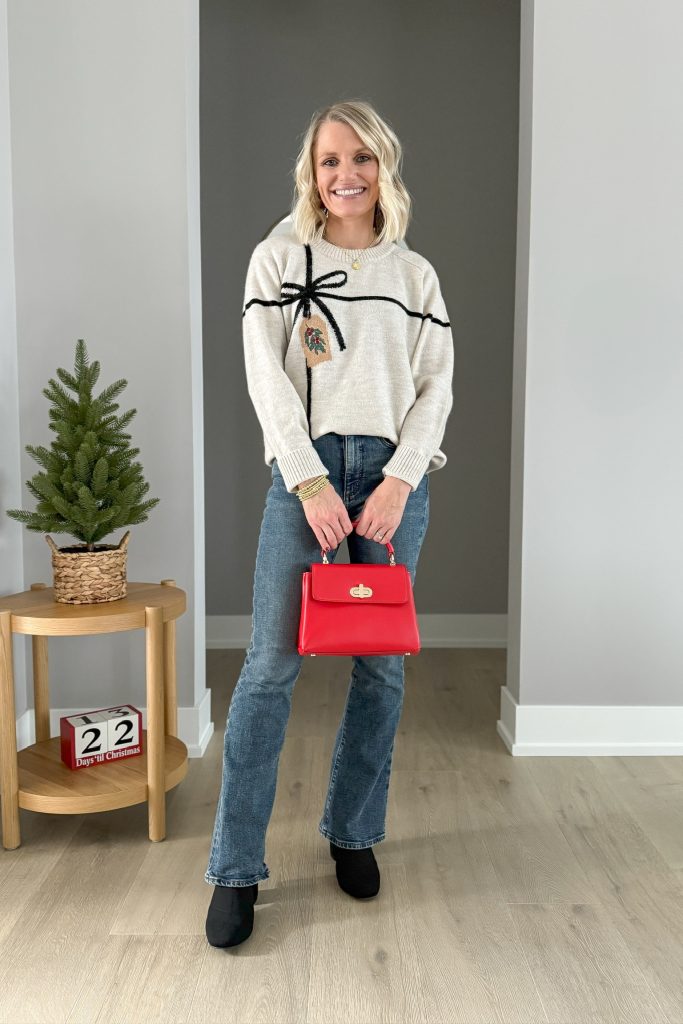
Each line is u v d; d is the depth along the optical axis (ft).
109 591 6.73
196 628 8.57
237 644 13.33
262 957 5.03
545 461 8.52
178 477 8.43
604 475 8.55
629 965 4.97
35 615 6.28
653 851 6.45
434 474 13.38
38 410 8.33
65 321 8.29
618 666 8.66
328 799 5.80
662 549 8.61
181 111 8.15
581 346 8.45
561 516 8.57
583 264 8.40
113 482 6.85
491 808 7.23
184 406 8.38
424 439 5.13
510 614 9.16
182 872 6.07
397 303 5.22
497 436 13.34
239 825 5.15
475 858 6.32
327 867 6.16
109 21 8.07
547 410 8.49
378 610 4.87
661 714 8.64
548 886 5.90
